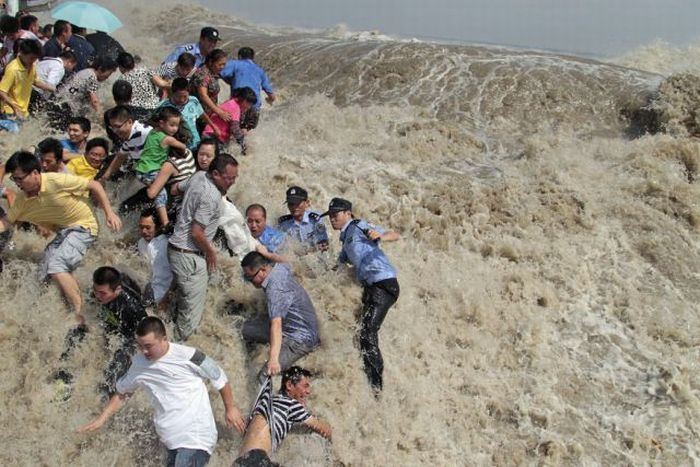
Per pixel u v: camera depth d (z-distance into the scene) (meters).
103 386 6.89
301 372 6.72
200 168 7.79
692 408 8.27
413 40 16.19
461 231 9.96
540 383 8.37
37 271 7.62
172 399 5.98
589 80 13.64
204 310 7.86
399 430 7.48
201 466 5.96
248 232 7.90
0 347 7.13
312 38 17.25
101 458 6.52
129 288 6.86
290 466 6.69
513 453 7.66
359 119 12.52
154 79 10.63
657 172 11.30
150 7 20.94
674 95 12.62
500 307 9.04
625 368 8.67
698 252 10.36
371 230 7.80
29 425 6.69
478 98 13.45
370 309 7.62
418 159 11.46
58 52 11.16
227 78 10.98
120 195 8.59
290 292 7.06
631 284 9.67
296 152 11.23
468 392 8.15
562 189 10.85
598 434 7.95
